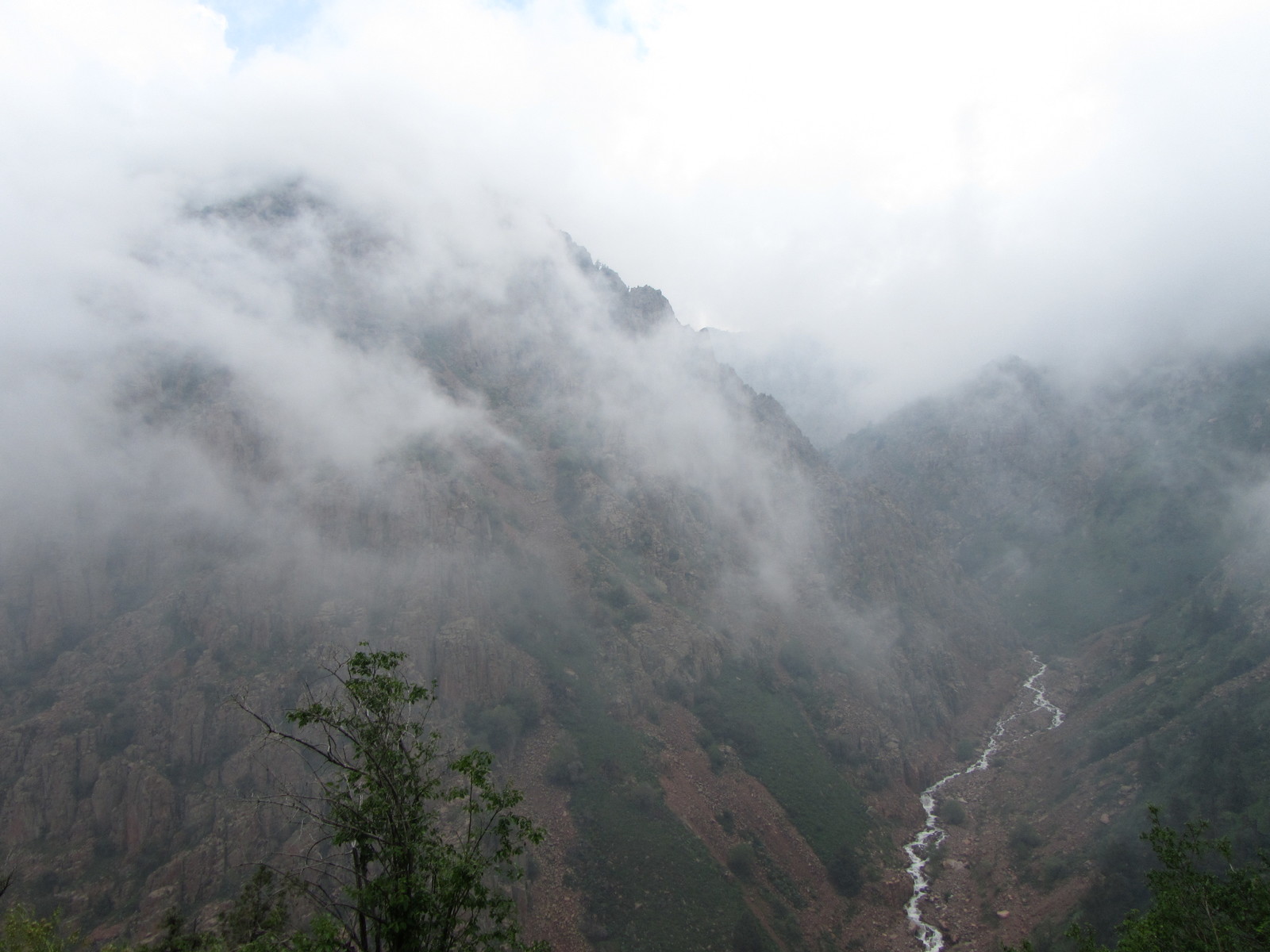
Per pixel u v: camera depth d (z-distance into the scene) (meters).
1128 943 27.19
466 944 19.44
